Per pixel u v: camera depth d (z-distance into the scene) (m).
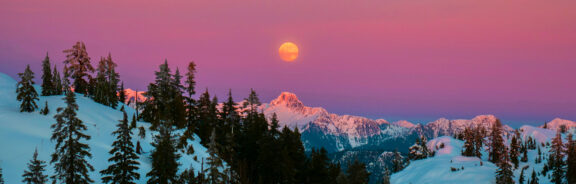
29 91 73.12
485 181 140.25
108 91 98.81
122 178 49.84
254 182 78.31
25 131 63.38
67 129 46.59
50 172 52.81
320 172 76.69
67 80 94.75
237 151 89.94
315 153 79.50
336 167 81.38
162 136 66.12
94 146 63.31
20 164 53.00
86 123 73.62
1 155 53.66
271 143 74.31
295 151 82.75
